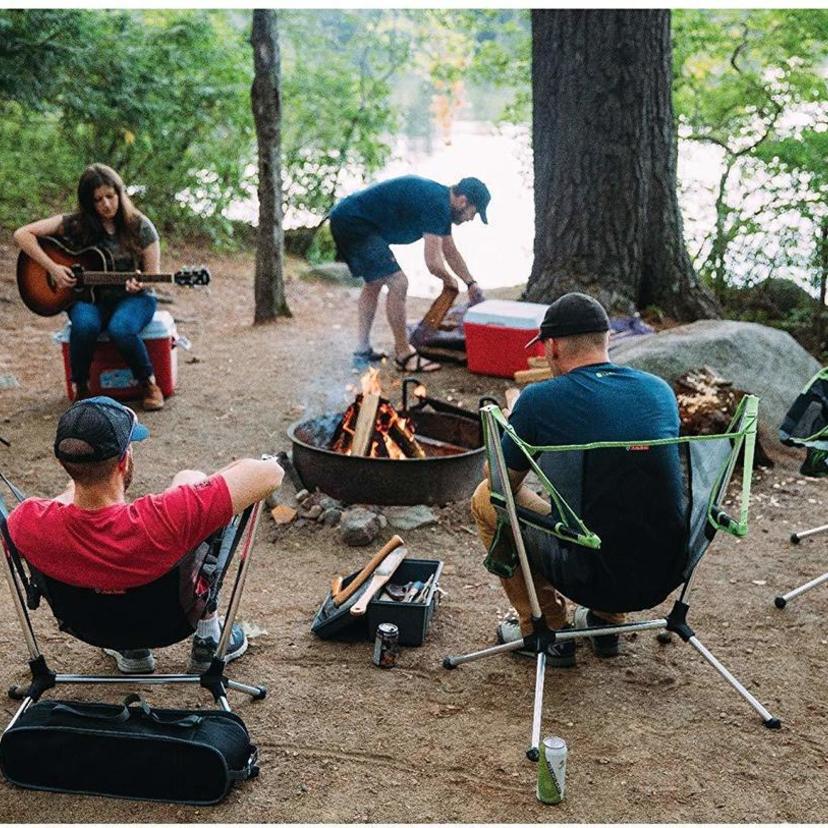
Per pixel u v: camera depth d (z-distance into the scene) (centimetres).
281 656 356
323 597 399
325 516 455
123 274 574
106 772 280
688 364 565
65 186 1047
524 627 351
